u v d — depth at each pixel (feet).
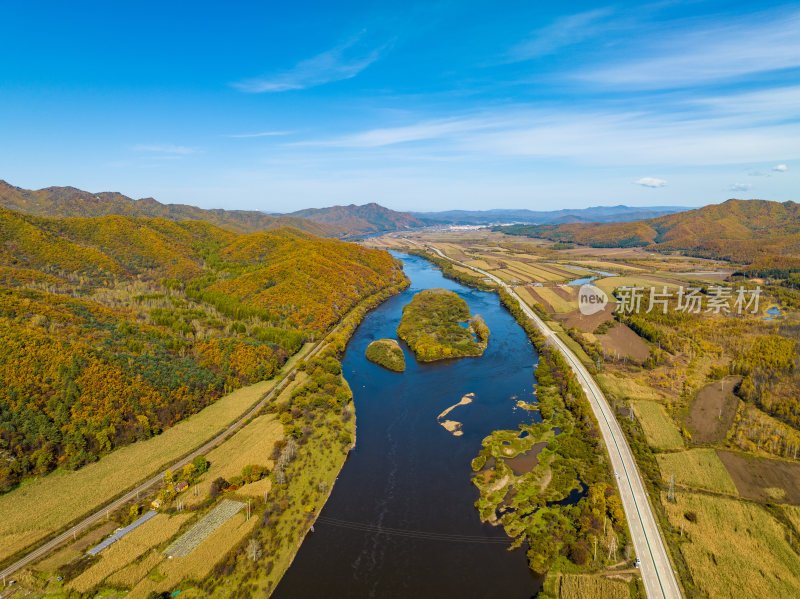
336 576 256.93
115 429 358.23
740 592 236.43
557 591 243.81
